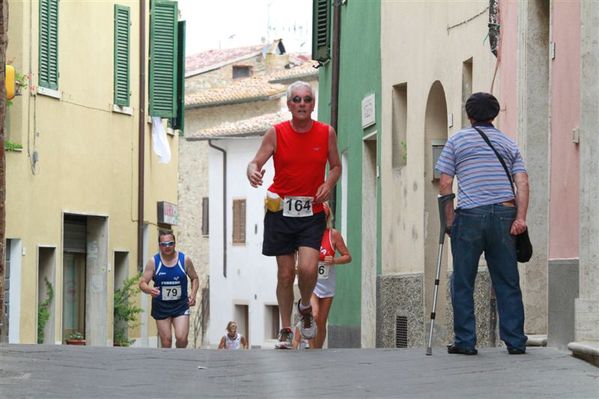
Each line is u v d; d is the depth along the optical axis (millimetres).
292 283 21047
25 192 44250
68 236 48969
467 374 15969
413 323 31453
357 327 37875
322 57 44844
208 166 94188
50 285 46281
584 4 18984
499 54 24797
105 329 50281
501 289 18391
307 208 20672
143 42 53656
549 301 20516
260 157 20641
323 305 27078
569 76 19906
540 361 17281
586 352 17156
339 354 18828
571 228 19719
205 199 94562
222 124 90938
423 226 30672
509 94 24062
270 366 17016
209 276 93875
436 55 29750
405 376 15797
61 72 47250
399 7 33281
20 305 43406
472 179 18344
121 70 51844
